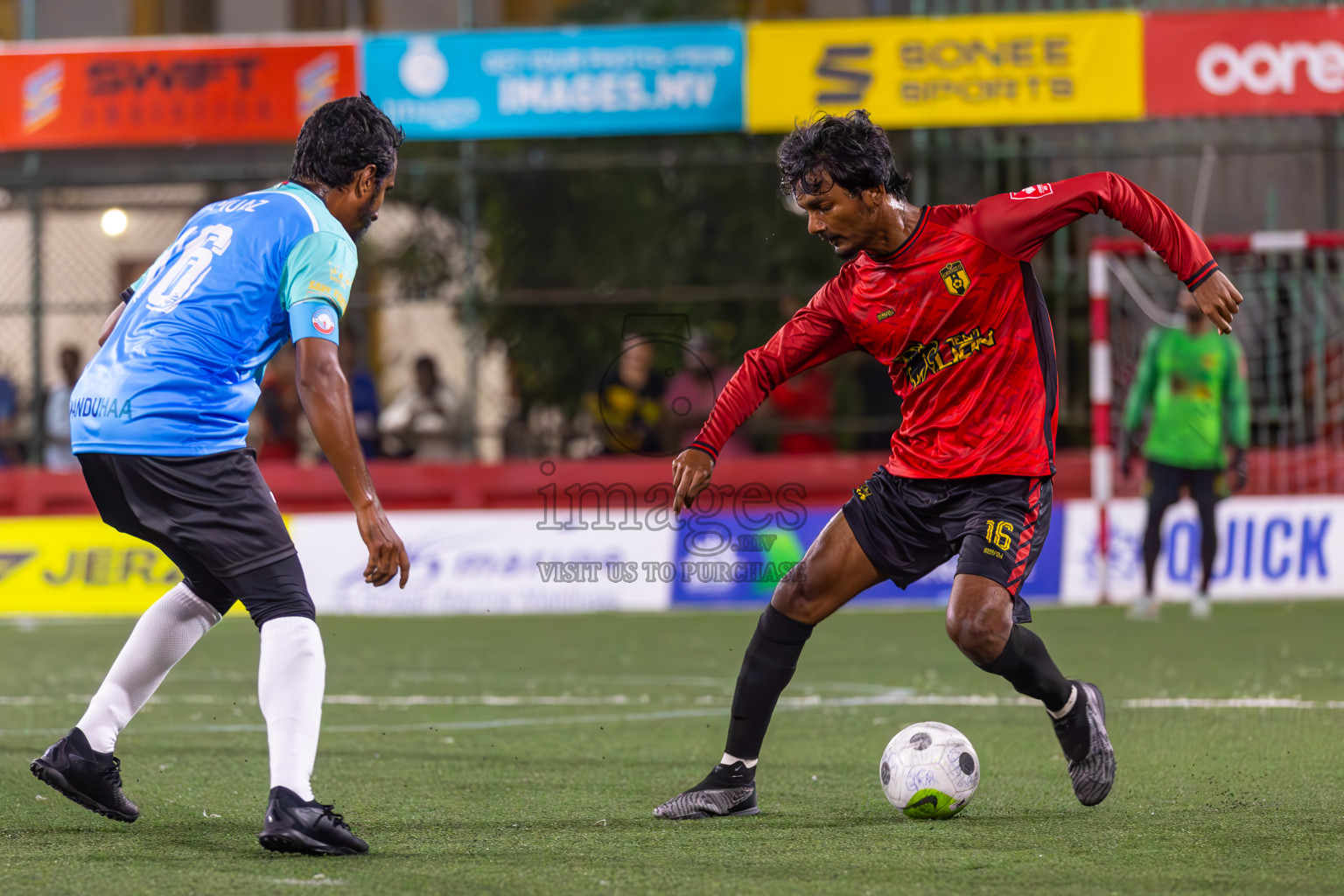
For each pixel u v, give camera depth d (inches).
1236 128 1213.7
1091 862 331.0
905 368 382.0
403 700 668.7
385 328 1460.4
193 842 358.0
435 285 1469.0
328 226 346.3
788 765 485.1
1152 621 975.6
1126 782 440.5
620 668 784.3
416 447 1243.2
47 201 1327.5
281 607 339.9
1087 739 390.0
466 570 1120.2
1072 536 1115.9
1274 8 1098.1
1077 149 1182.3
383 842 358.0
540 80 1114.7
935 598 1122.7
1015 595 375.2
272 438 1251.8
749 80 1099.3
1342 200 1203.9
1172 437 979.9
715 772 398.0
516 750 523.2
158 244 1328.7
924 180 1187.3
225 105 1135.6
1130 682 686.5
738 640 921.5
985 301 368.8
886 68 1087.6
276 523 344.5
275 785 334.6
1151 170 1210.6
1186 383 975.6
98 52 1141.7
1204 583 996.6
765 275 1435.8
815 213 370.9
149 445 334.0
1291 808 396.8
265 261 341.4
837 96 1092.5
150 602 1104.2
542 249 1472.7
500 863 331.9
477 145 1483.8
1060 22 1079.0
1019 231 366.3
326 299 337.4
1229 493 1126.4
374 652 869.2
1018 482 371.6
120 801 374.9
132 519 347.6
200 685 725.3
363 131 357.1
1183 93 1079.6
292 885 308.8
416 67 1122.7
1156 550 989.2
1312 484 1155.3
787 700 647.8
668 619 1053.2
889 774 391.9
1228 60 1079.0
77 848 350.3
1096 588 1106.1
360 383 1245.7
